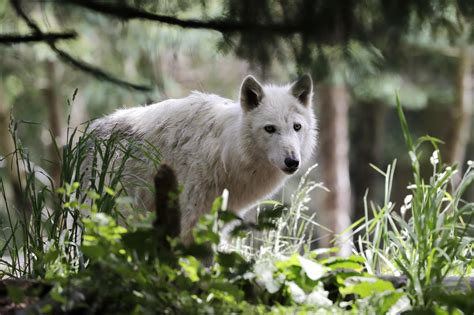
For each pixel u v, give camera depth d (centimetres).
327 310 640
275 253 910
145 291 604
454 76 3094
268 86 1083
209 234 609
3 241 1057
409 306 681
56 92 3061
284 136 1011
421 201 767
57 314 596
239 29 1050
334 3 972
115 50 2680
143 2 1130
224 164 1031
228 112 1057
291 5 1009
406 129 760
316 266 672
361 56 1197
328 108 2706
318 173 2897
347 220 2730
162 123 1095
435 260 713
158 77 2245
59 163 876
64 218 845
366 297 666
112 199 805
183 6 1163
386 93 2556
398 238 827
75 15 1930
